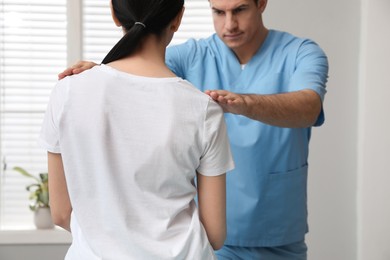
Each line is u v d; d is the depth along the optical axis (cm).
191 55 227
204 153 139
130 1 140
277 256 219
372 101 333
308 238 349
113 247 137
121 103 134
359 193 342
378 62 331
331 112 344
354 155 345
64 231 357
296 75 206
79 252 140
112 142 134
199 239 140
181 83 138
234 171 215
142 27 139
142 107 134
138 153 133
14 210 368
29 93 367
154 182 135
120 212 134
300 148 219
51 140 139
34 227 366
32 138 368
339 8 340
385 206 336
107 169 133
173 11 142
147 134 133
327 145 346
